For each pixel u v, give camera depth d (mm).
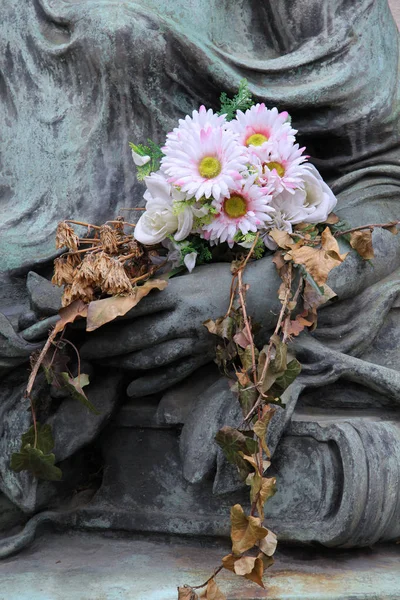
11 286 3738
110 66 3648
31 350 3330
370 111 3830
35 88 3910
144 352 3277
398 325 3674
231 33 4031
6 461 3418
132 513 3432
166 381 3338
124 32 3605
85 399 3168
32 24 3914
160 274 3342
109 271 3090
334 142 3898
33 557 3371
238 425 3213
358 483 3105
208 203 3166
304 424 3244
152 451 3463
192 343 3217
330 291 3236
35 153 3898
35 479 3432
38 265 3711
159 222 3211
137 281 3248
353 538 3166
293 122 3832
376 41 3934
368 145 3910
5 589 3076
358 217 3709
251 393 2982
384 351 3639
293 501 3240
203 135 3139
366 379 3395
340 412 3482
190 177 3104
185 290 3199
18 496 3439
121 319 3266
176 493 3406
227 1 4035
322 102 3771
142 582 3094
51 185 3855
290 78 3820
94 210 3758
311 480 3225
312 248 3115
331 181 3975
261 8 4043
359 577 3113
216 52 3756
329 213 3447
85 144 3797
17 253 3742
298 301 3250
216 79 3686
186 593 2885
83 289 3145
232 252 3311
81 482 3615
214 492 3217
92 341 3328
